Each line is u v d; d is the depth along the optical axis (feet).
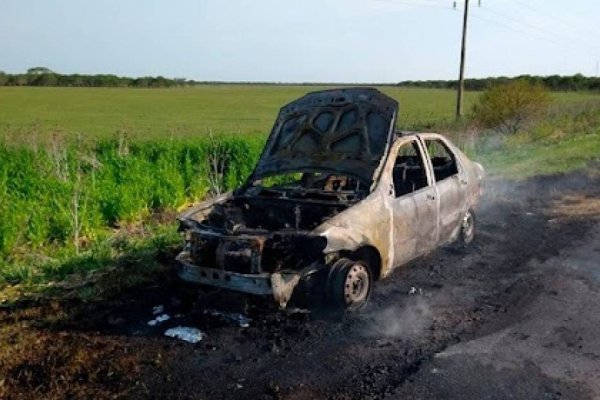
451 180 24.62
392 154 21.34
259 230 18.93
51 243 28.99
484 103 85.51
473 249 26.73
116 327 18.66
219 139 54.39
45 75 435.53
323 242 17.89
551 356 16.28
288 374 15.64
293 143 22.86
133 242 27.48
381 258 20.08
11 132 55.88
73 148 50.21
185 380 15.40
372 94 22.09
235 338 17.84
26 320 19.22
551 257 25.48
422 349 16.90
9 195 32.99
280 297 17.78
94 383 15.30
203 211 20.94
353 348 17.07
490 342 17.22
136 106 229.04
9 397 14.62
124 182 38.04
